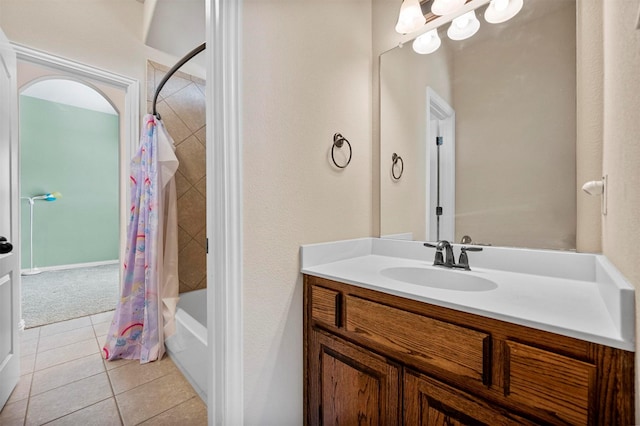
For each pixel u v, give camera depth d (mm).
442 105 1344
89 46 2002
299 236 1202
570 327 598
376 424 926
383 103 1542
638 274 500
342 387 1033
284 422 1140
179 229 2219
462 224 1293
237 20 1002
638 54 468
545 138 1082
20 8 1763
